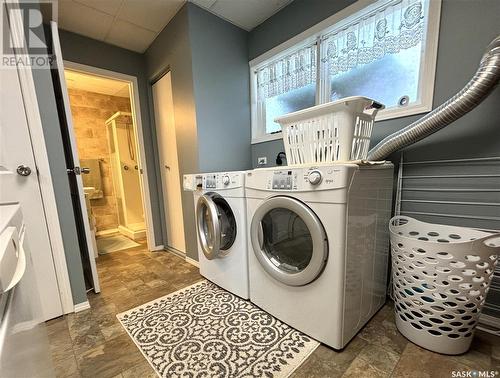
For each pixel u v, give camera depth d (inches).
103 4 72.7
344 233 38.6
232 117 88.4
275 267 49.9
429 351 42.2
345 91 70.0
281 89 85.4
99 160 142.9
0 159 47.8
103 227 146.1
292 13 76.7
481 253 37.4
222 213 65.2
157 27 85.7
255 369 39.3
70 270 57.3
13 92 48.6
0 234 18.2
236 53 88.4
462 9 46.9
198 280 74.2
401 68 58.9
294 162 54.3
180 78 81.5
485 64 39.2
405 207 58.0
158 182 109.0
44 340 29.0
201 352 43.3
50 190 53.9
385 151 53.3
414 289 43.6
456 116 43.0
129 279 76.7
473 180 48.7
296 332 47.7
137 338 47.8
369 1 59.5
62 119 63.9
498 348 42.3
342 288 40.1
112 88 131.3
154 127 106.3
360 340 45.4
